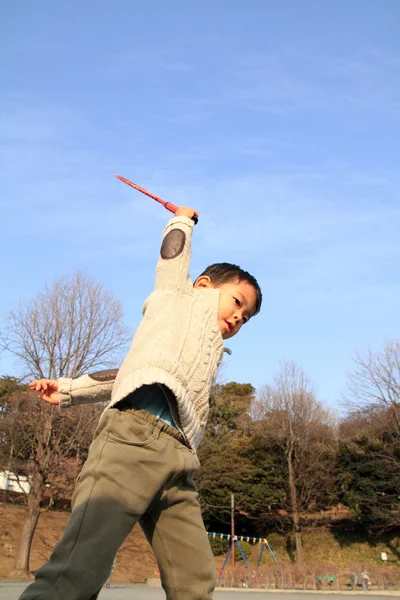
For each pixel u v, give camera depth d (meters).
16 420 21.05
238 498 28.25
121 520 1.61
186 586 1.81
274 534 28.53
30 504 19.66
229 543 27.22
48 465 19.94
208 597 1.84
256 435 30.86
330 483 29.27
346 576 20.67
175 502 1.81
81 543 1.55
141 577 21.73
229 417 29.19
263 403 31.97
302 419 30.08
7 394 27.80
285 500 28.45
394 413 27.09
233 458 29.12
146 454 1.70
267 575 19.44
